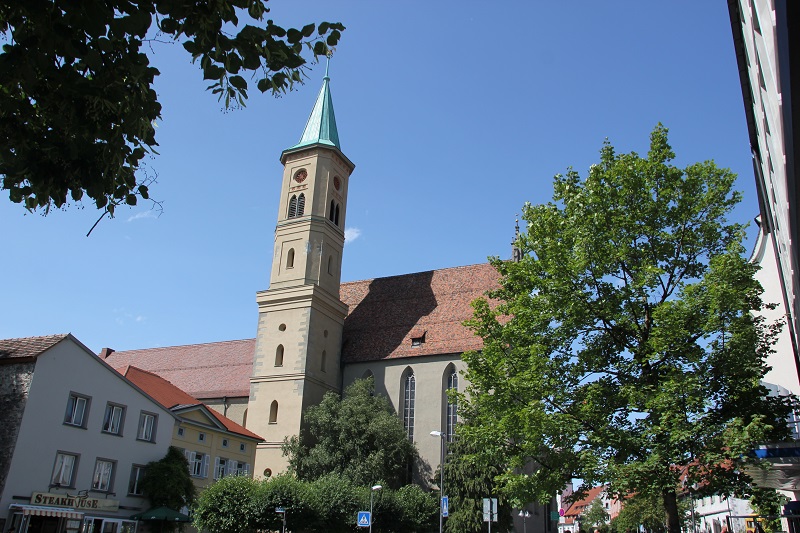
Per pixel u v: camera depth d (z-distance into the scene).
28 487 31.77
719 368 20.69
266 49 8.86
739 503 53.47
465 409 25.73
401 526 46.53
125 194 9.73
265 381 59.03
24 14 7.64
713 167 23.38
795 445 20.34
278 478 41.91
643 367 21.94
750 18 10.38
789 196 10.22
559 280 22.95
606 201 23.50
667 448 19.56
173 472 39.75
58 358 34.41
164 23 8.52
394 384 60.69
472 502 45.78
